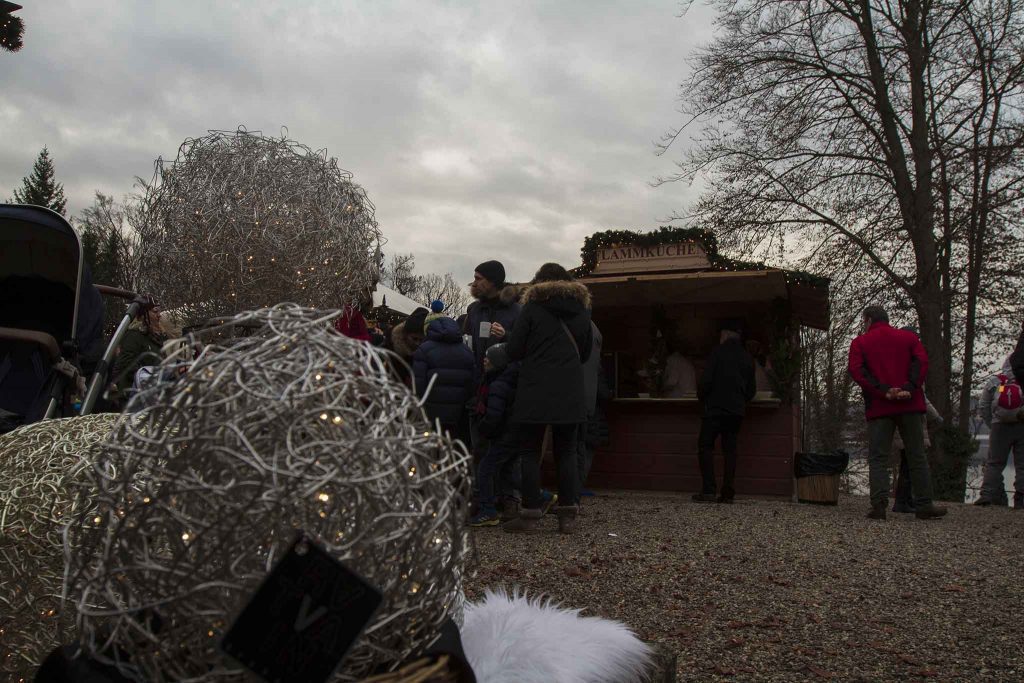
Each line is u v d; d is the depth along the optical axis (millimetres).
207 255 2096
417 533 1091
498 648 1463
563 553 5137
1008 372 9891
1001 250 15406
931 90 15414
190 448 1016
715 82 15758
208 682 1035
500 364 6016
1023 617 3938
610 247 9562
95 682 1130
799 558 5195
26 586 1483
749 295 9484
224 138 2189
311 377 1060
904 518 7477
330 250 2203
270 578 964
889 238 15789
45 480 1524
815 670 3121
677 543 5617
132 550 1040
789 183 15750
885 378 7352
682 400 9469
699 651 3342
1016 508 9539
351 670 1106
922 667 3195
